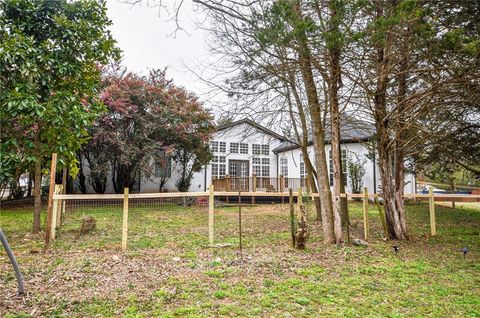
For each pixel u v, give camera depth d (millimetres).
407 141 7863
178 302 3584
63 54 7594
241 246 6223
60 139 7629
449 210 14141
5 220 10312
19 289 3684
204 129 17484
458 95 7082
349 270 5043
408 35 5992
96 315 3215
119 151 15602
